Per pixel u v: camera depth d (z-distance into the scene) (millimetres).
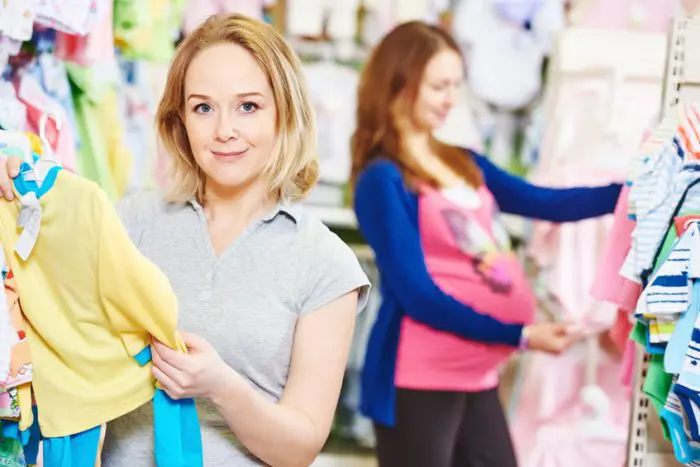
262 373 1869
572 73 4082
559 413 4203
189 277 1898
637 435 2748
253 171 1883
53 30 2680
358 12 4438
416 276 2961
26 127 2568
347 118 4449
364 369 3111
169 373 1744
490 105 4496
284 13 4422
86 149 3096
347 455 4598
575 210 3234
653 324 2375
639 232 2428
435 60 3086
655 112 4086
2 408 1824
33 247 1812
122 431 1905
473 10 4375
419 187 3070
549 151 4160
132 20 3123
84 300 1805
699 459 2363
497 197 3355
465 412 3104
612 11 4293
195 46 1889
